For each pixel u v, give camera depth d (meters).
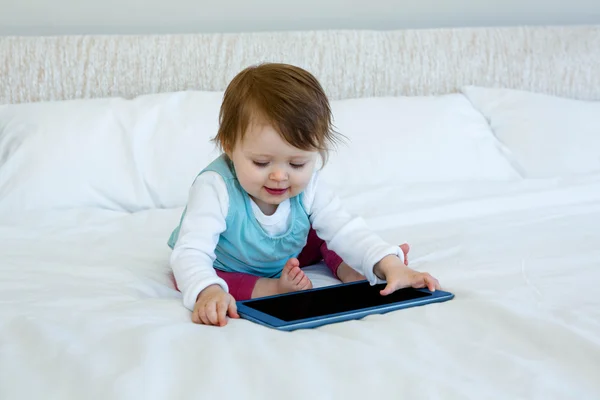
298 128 1.02
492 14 2.49
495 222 1.51
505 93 2.20
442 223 1.52
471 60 2.29
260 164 1.05
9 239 1.38
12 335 0.83
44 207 1.63
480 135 2.03
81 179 1.68
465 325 0.90
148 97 1.91
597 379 0.74
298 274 1.09
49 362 0.75
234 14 2.29
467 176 1.91
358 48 2.21
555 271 1.15
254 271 1.22
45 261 1.24
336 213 1.22
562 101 2.18
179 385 0.70
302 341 0.82
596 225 1.46
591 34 2.38
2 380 0.71
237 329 0.88
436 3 2.45
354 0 2.38
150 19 2.23
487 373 0.74
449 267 1.19
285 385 0.68
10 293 1.04
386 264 1.11
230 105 1.08
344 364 0.74
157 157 1.76
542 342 0.82
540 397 0.69
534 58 2.33
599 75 2.36
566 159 2.00
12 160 1.67
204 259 1.08
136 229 1.51
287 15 2.33
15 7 2.13
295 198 1.19
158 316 0.95
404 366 0.73
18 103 1.97
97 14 2.19
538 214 1.56
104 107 1.82
